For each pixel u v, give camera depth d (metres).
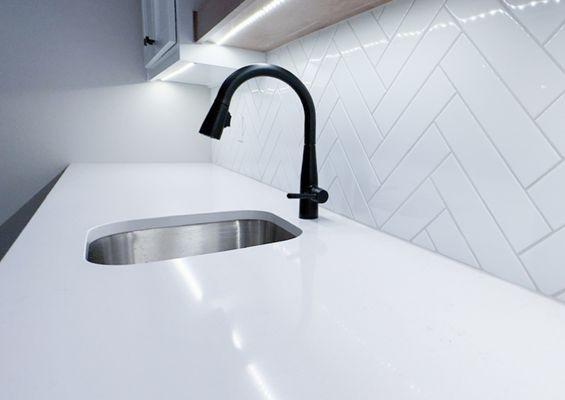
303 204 0.83
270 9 0.74
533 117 0.48
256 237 0.93
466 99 0.56
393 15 0.68
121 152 1.78
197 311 0.41
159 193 1.07
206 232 0.87
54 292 0.44
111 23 1.67
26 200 1.66
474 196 0.56
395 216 0.71
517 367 0.33
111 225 0.75
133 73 1.74
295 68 1.02
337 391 0.29
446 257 0.62
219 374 0.30
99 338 0.35
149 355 0.32
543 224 0.48
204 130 0.68
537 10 0.46
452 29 0.57
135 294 0.45
